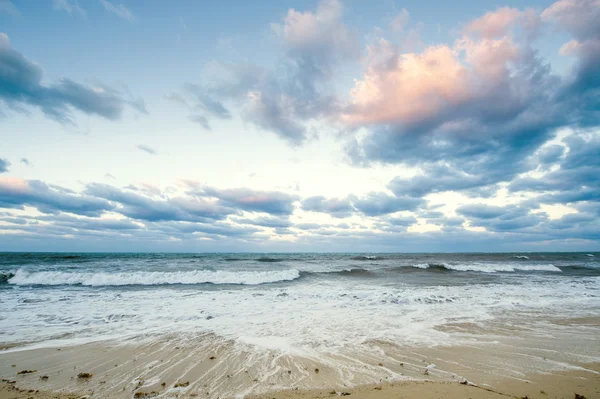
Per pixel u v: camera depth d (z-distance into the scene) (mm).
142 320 9570
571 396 4859
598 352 7098
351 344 7570
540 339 8039
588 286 17531
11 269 20969
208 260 35562
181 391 5062
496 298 13539
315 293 14477
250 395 4906
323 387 5191
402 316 10367
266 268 26125
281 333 8383
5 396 4820
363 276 22656
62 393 4977
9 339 7695
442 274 24266
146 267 24891
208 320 9641
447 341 7848
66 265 25156
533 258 46250
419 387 5109
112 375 5695
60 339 7727
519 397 4773
